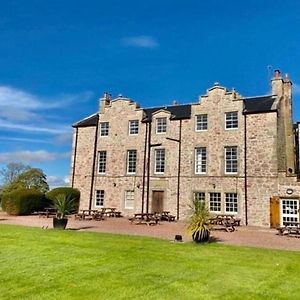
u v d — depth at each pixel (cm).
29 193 3039
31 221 2422
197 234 1491
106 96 3331
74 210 3138
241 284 865
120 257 1152
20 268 977
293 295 789
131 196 3012
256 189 2506
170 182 2842
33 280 861
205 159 2750
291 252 1324
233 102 2695
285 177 2416
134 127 3109
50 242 1425
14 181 4556
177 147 2864
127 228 2105
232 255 1226
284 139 2677
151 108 3291
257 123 2578
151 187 2922
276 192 2433
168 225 2330
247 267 1045
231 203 2592
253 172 2536
